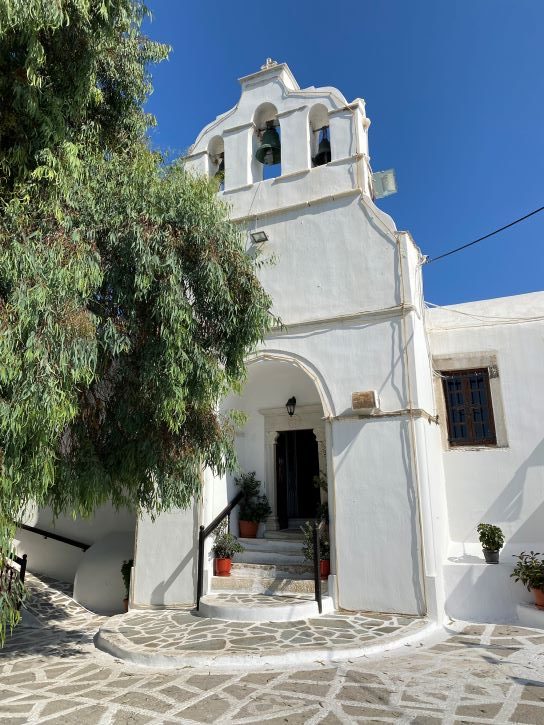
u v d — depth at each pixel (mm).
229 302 5883
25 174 4969
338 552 8344
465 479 9859
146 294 5289
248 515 10875
